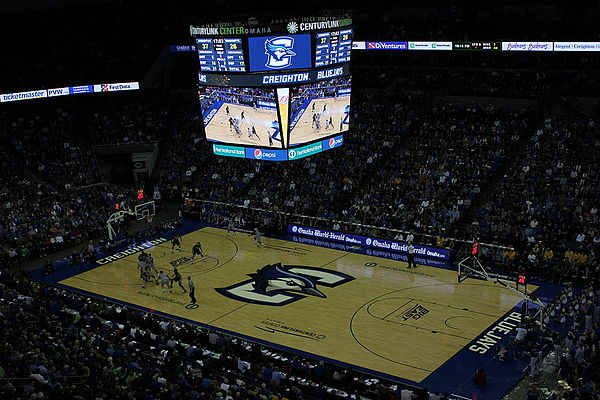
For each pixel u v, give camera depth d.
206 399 22.05
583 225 39.94
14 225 46.56
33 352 24.16
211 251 44.53
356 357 29.77
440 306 34.69
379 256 42.50
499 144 48.69
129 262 43.38
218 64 37.41
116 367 24.88
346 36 37.91
